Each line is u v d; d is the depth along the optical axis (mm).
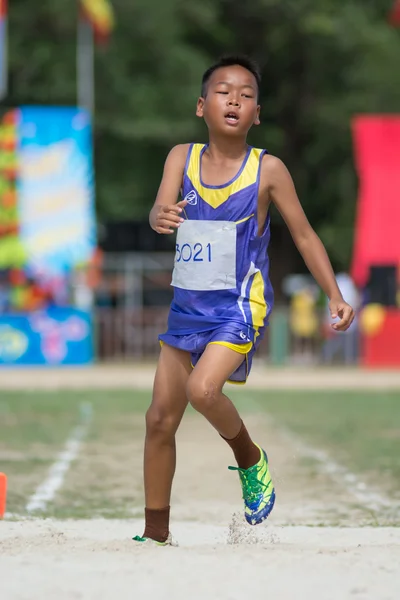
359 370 64188
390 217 65562
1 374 60188
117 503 20781
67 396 48656
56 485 23297
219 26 91375
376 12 93125
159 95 84875
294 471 25672
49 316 65438
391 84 86750
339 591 10070
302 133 92750
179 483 23734
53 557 11594
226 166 13398
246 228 13297
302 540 15719
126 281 75000
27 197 64625
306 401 46250
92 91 83875
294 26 89438
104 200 84500
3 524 16688
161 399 13523
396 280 67188
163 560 11383
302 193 92250
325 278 13391
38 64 82875
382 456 28406
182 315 13367
